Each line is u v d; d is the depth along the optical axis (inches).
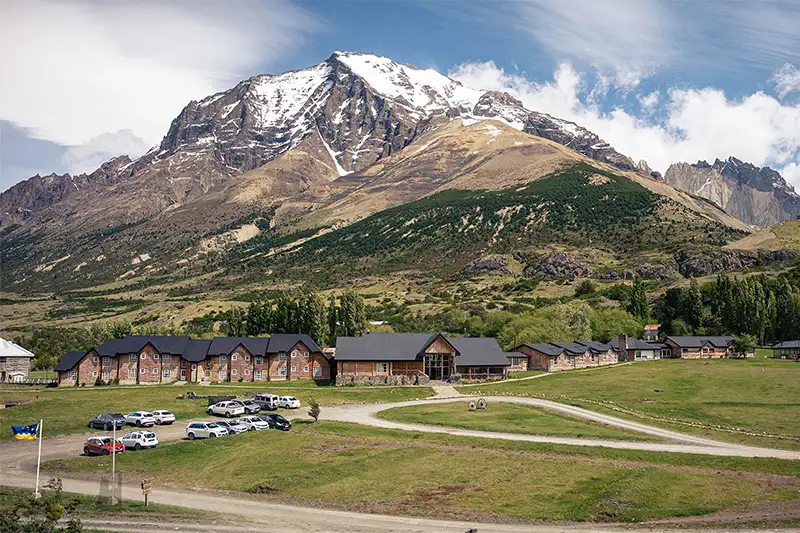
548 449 2928.2
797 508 2142.0
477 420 3654.0
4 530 1540.4
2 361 6584.6
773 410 3998.5
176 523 1935.3
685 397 4581.7
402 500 2230.6
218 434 3189.0
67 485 2384.4
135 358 5841.5
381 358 5644.7
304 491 2340.1
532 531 1926.7
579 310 7726.4
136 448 2928.2
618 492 2240.4
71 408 4087.1
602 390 4972.9
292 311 7288.4
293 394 4904.0
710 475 2509.8
